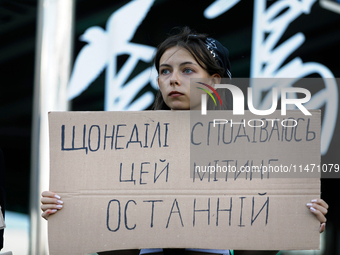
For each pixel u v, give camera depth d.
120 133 2.67
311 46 6.48
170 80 2.69
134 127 2.68
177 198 2.58
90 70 6.15
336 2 6.58
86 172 2.62
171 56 2.72
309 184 2.59
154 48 6.09
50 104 6.13
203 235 2.54
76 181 2.61
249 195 2.58
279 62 6.34
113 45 6.16
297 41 6.43
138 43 6.13
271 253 2.76
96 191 2.59
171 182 2.61
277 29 6.36
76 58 6.16
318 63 6.50
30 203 6.05
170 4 6.13
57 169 2.62
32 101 6.20
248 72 6.25
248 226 2.55
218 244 2.53
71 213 2.57
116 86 6.14
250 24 6.28
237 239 2.54
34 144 6.11
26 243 6.03
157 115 2.69
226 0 6.23
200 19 6.15
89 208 2.57
